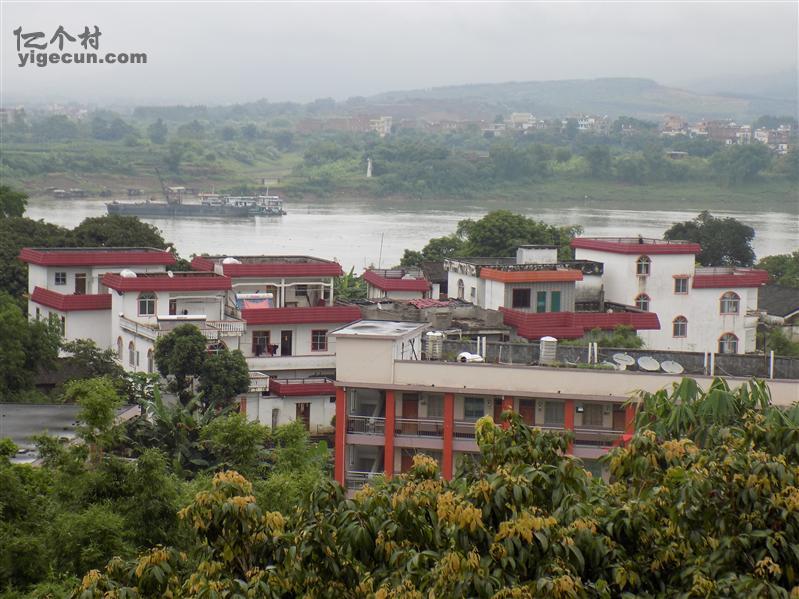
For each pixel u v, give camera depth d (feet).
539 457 94.58
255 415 279.08
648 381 201.05
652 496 91.81
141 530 142.10
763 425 101.76
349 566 88.74
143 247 361.71
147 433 203.72
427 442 206.18
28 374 274.57
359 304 337.31
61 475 148.97
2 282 351.25
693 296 362.12
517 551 83.35
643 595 87.10
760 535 86.94
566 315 331.16
